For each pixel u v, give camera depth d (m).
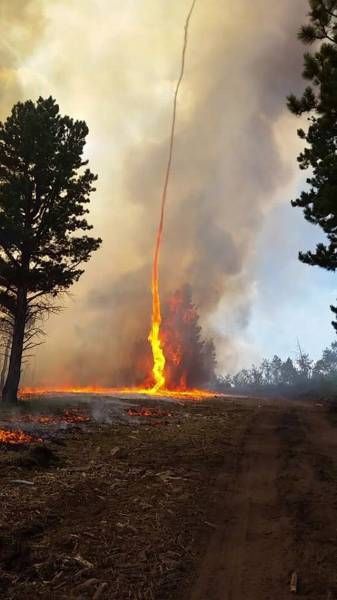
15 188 23.62
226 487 8.90
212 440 13.91
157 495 8.02
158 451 11.77
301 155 21.61
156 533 6.35
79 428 14.63
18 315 23.91
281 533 6.61
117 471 9.42
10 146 24.47
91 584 4.86
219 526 6.84
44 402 23.09
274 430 16.83
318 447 13.59
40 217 25.12
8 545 5.51
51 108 25.20
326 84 12.44
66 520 6.56
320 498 8.35
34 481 8.22
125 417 18.91
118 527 6.45
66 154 24.62
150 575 5.16
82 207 25.91
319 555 5.88
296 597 4.85
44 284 24.52
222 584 5.11
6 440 11.62
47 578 4.94
